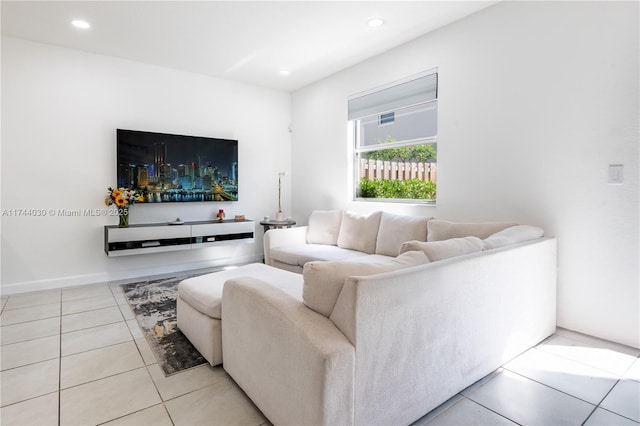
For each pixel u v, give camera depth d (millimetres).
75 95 3713
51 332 2512
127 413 1620
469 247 1870
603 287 2365
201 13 2961
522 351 2178
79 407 1660
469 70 3037
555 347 2264
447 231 2756
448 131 3221
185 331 2363
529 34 2652
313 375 1229
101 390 1801
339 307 1319
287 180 5344
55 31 3281
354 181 4391
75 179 3736
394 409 1431
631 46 2193
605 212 2334
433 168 3568
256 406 1665
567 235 2514
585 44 2379
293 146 5301
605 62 2297
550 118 2564
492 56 2879
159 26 3195
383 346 1364
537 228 2475
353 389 1273
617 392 1783
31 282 3535
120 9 2893
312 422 1237
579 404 1685
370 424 1348
